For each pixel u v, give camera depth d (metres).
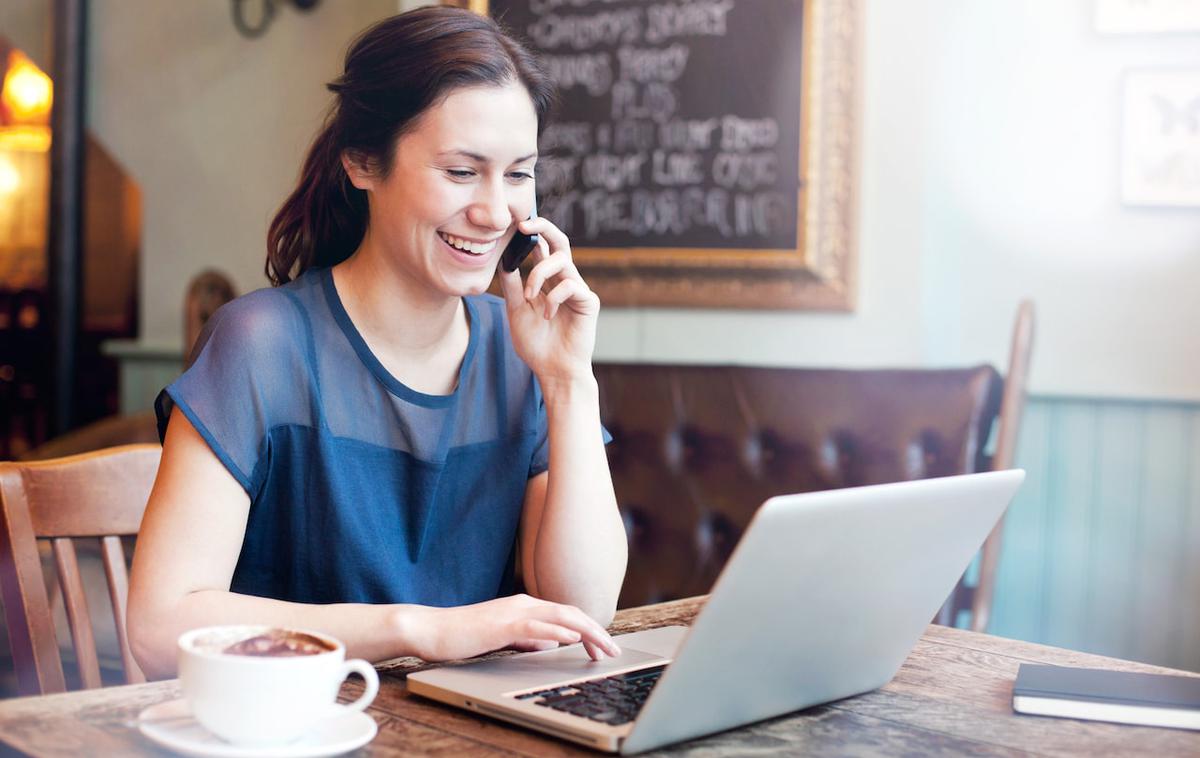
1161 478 2.81
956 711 0.96
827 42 2.92
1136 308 2.84
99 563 2.54
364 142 1.21
